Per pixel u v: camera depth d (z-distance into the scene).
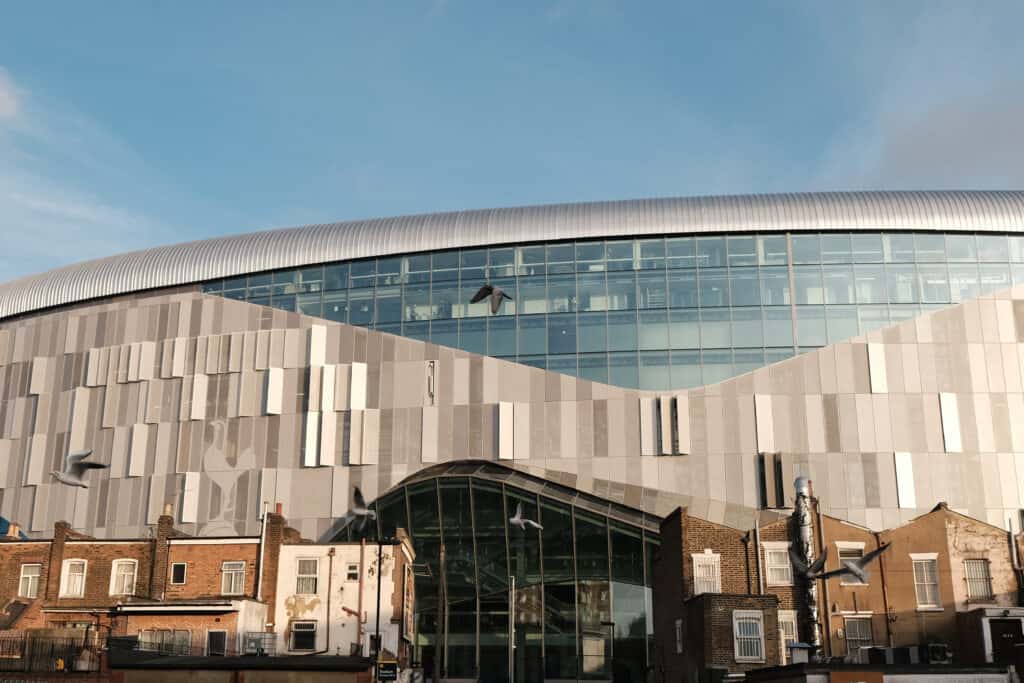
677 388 79.25
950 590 62.00
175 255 91.81
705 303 80.75
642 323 81.00
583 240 83.56
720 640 52.66
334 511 81.31
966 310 79.06
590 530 78.69
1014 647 56.25
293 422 84.12
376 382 83.69
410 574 69.38
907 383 77.75
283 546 60.44
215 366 87.31
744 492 76.25
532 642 79.00
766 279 80.75
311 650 58.44
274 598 59.38
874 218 80.75
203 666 48.12
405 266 85.88
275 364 85.81
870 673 39.38
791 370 78.62
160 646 53.41
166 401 87.75
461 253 85.12
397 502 81.12
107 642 52.22
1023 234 80.44
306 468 82.88
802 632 60.09
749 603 53.38
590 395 80.12
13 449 91.88
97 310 93.00
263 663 47.94
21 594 59.44
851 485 75.81
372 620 59.06
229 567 59.53
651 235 82.69
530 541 80.00
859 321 79.25
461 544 81.00
